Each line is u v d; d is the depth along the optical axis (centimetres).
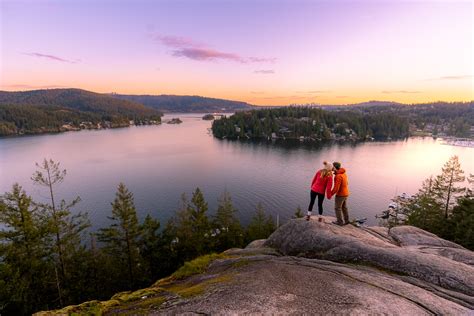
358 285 614
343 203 1124
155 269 2920
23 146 14450
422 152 14012
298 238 1035
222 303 532
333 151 14100
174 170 9625
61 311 628
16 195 1800
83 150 13438
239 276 695
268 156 12531
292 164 10781
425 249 991
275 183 8194
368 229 1181
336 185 1066
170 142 17212
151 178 8544
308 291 577
